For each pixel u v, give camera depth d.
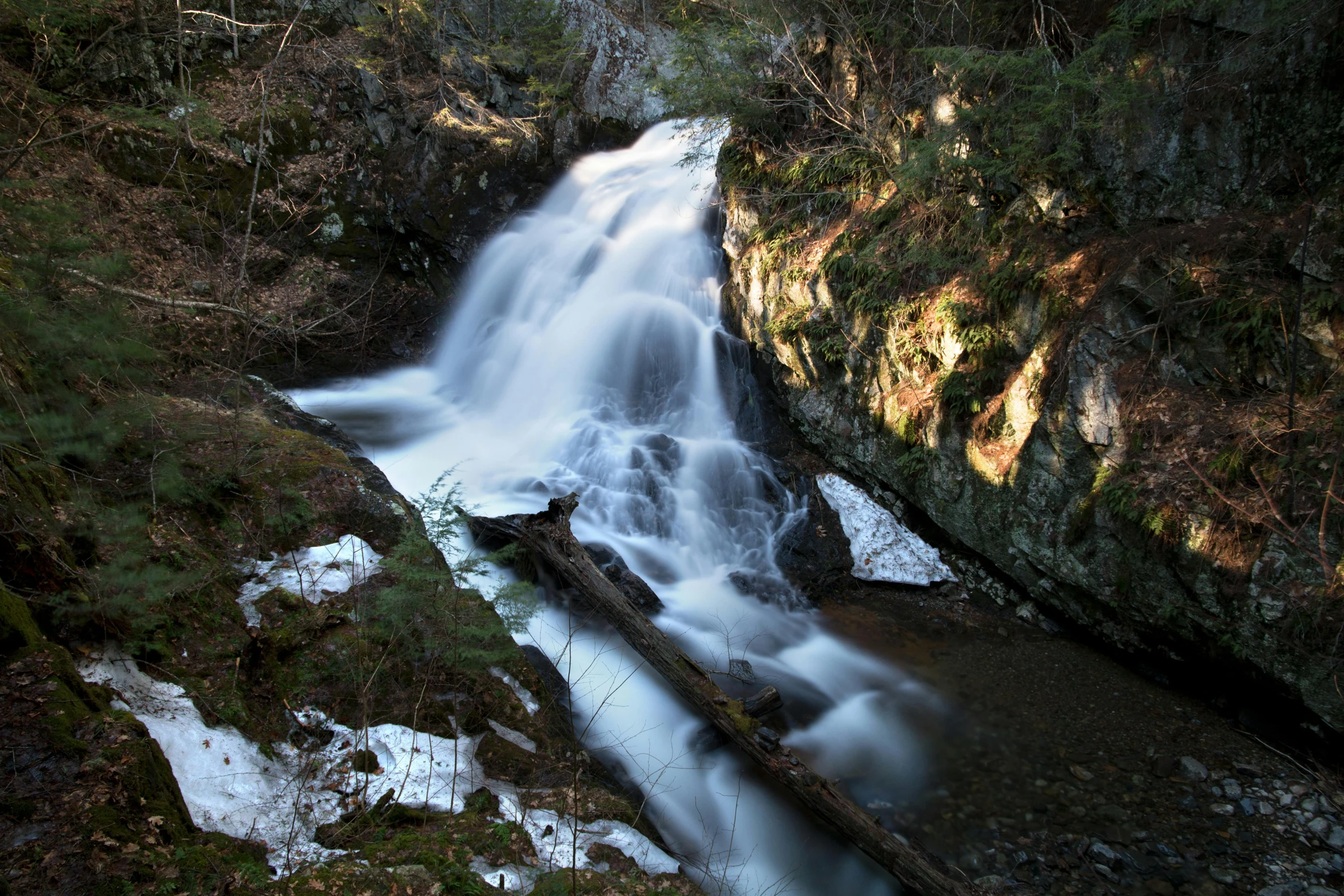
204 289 9.34
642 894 3.48
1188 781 5.29
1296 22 5.53
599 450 8.86
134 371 4.79
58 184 7.33
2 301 3.90
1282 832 4.84
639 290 11.12
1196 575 5.63
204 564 4.61
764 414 9.66
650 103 14.52
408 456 8.72
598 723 5.27
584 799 4.22
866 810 5.03
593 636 6.14
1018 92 6.82
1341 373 5.24
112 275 4.62
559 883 3.30
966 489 7.38
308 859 3.22
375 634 4.63
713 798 4.96
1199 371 5.91
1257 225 5.73
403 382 11.02
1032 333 6.80
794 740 5.66
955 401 7.28
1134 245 6.21
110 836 2.66
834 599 7.56
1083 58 6.24
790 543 8.04
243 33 12.02
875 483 8.58
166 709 3.66
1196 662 6.05
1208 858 4.66
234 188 10.88
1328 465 5.04
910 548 8.05
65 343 4.13
